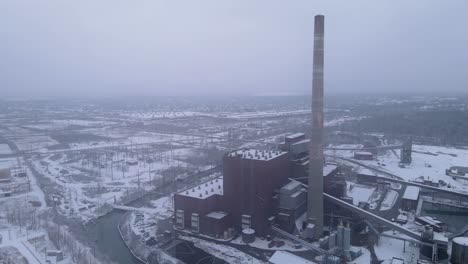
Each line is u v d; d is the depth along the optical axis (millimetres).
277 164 125438
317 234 118875
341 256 105312
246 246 114875
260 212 120688
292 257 98312
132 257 108875
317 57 114625
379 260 104438
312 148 117812
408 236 115438
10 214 135625
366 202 147500
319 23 113750
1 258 102438
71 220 136250
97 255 106500
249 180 121438
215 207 128750
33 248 109500
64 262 100688
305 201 130750
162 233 124312
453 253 101500
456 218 145625
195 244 115938
